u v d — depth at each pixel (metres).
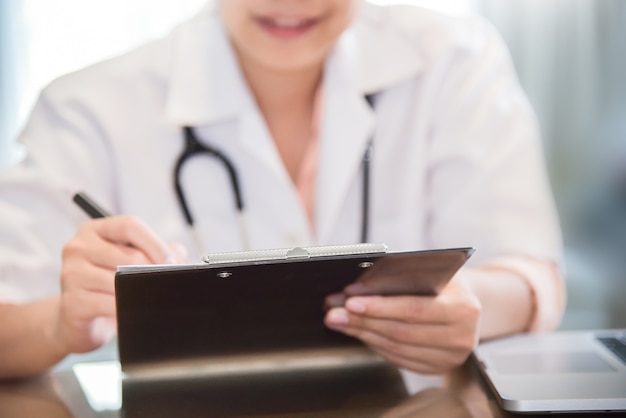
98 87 1.02
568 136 2.95
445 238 1.05
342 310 0.68
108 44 2.62
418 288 0.67
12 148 2.60
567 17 2.89
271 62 0.93
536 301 0.88
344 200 1.04
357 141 1.02
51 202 0.95
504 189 1.02
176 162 1.01
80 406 0.67
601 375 0.66
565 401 0.60
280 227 1.02
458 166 1.05
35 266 0.91
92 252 0.73
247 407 0.63
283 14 0.89
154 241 0.73
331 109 1.02
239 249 1.02
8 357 0.77
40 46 2.60
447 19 1.13
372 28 1.09
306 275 0.60
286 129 1.06
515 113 1.08
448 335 0.70
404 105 1.07
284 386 0.68
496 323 0.83
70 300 0.73
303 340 0.69
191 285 0.59
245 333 0.66
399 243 1.06
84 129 0.99
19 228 0.92
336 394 0.66
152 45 1.08
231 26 0.92
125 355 0.64
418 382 0.70
